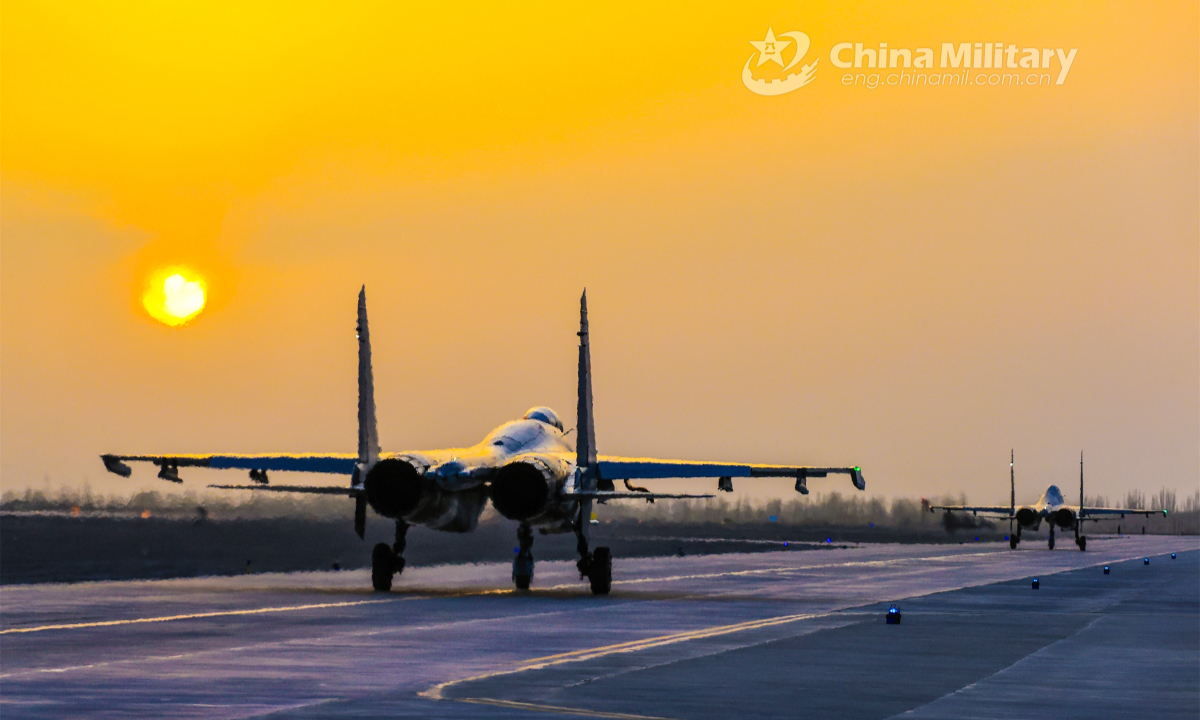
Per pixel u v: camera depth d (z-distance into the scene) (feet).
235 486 299.58
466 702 132.16
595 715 126.11
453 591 307.58
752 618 234.58
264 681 145.69
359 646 181.16
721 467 304.91
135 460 324.39
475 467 286.46
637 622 222.48
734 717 126.41
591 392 300.61
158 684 143.13
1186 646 192.65
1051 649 187.21
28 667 156.87
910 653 179.42
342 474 314.14
